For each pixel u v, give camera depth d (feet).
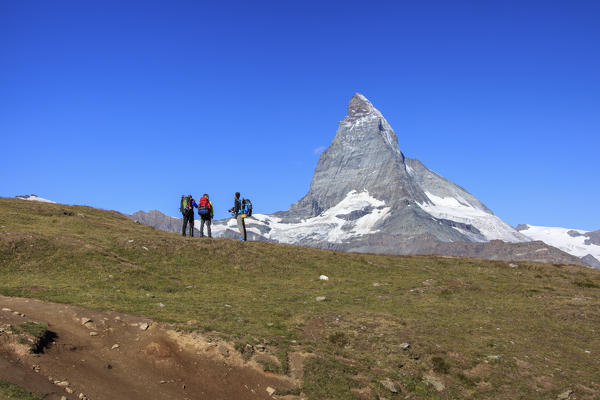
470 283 102.01
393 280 102.83
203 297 77.61
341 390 52.11
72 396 41.65
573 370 61.77
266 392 49.98
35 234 94.17
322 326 69.82
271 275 99.60
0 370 41.55
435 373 59.36
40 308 57.88
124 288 77.00
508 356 63.87
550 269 122.01
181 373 49.98
